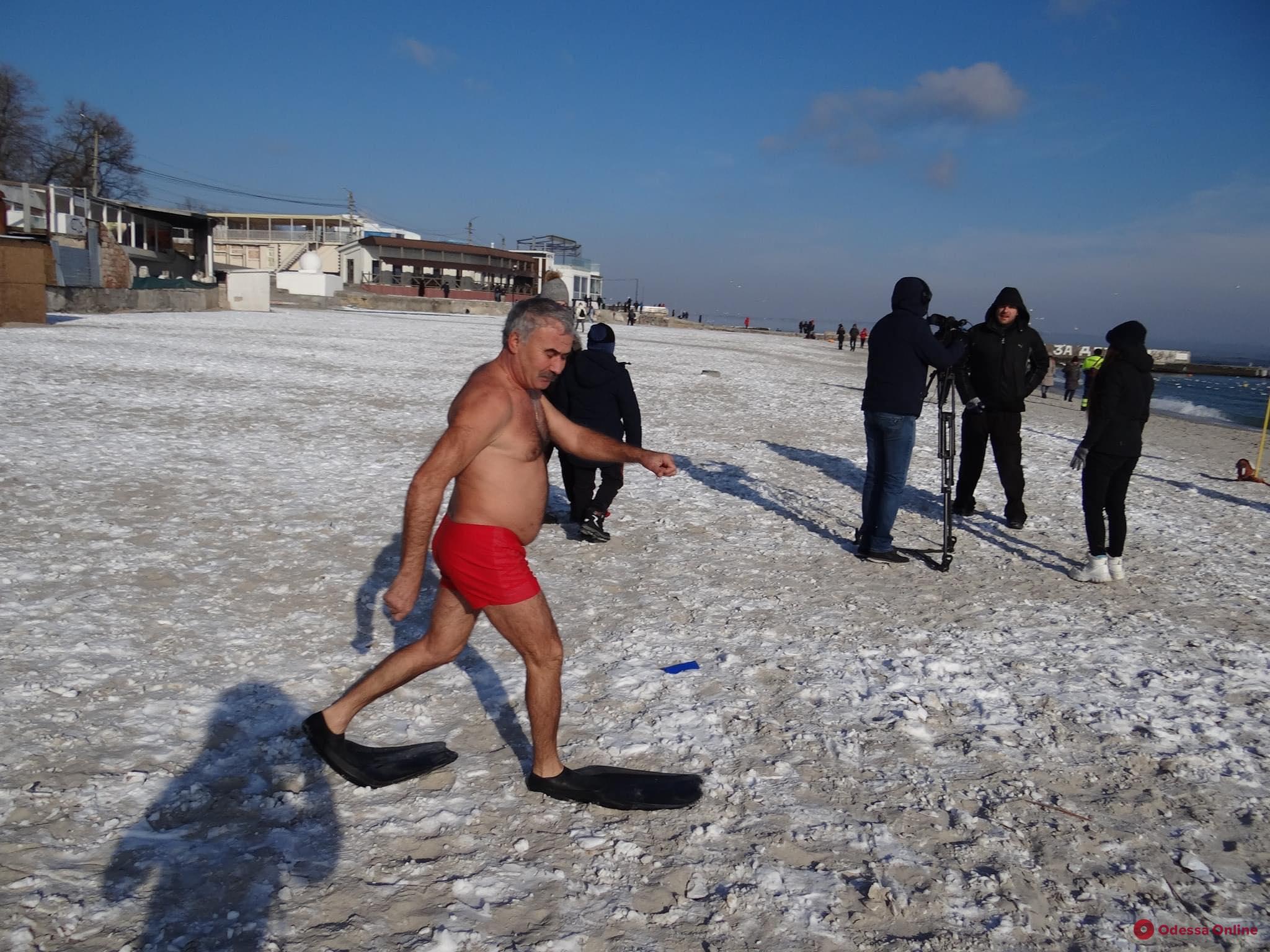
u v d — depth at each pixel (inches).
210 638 189.5
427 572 245.0
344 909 109.9
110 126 2728.8
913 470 452.4
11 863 113.3
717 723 164.9
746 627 216.2
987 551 302.0
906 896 117.1
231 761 142.3
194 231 1836.9
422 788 138.5
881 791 144.6
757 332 3791.8
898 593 250.4
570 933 108.3
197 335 974.4
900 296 267.6
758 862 124.5
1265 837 136.1
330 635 195.5
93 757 140.3
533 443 133.3
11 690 159.0
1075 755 159.3
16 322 938.1
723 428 572.4
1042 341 331.0
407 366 797.2
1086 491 267.3
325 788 136.9
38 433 382.6
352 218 3314.5
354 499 315.9
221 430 426.3
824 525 326.3
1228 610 248.5
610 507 335.9
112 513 274.7
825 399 822.5
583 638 203.8
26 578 214.8
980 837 132.9
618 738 157.6
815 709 172.9
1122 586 267.7
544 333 129.5
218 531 266.4
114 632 188.1
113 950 100.2
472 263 3270.2
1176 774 154.0
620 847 125.6
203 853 118.9
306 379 652.7
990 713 174.9
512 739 155.1
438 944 104.0
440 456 123.3
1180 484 481.4
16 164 2549.2
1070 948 110.8
